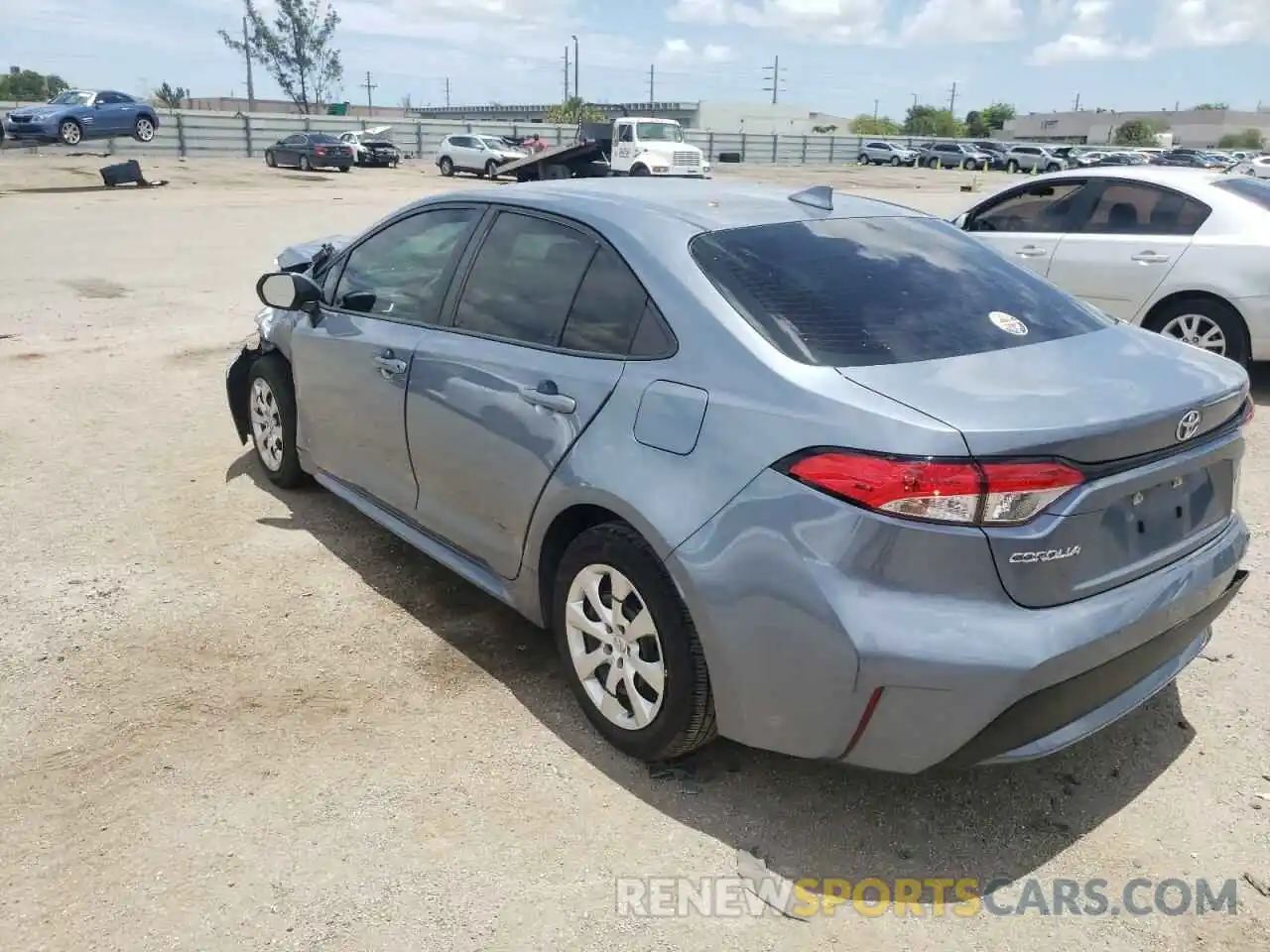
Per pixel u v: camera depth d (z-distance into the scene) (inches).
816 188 151.1
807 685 99.8
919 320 115.5
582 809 114.7
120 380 290.8
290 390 196.1
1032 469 93.6
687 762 123.4
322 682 139.6
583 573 122.3
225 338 349.7
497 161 1467.8
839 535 96.3
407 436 153.8
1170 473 104.6
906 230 140.2
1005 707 94.6
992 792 118.7
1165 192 288.0
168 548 180.5
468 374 139.6
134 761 121.9
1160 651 107.7
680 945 96.3
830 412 99.5
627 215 130.0
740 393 106.4
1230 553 115.8
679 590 108.1
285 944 95.7
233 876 103.9
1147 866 107.3
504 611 160.9
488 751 125.0
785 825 112.8
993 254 140.9
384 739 127.0
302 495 206.1
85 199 898.1
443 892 102.2
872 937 97.7
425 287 156.4
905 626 94.2
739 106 4003.4
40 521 191.3
